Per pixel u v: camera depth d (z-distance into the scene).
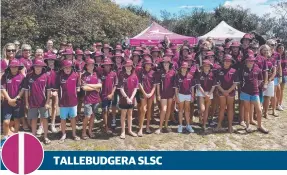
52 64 6.62
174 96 7.33
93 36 16.48
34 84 6.35
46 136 6.56
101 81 7.12
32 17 14.14
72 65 6.56
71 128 7.54
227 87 7.29
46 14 15.01
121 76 6.93
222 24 15.88
